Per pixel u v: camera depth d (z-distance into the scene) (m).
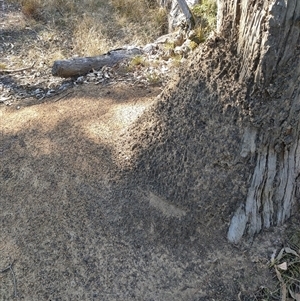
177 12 5.04
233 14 1.78
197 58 2.07
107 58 3.88
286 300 1.91
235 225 2.06
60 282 2.04
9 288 2.04
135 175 2.34
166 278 2.02
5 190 2.50
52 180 2.48
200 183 2.10
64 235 2.21
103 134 2.69
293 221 2.16
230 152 1.98
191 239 2.11
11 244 2.21
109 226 2.22
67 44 4.98
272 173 1.98
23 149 2.75
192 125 2.11
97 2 5.81
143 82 3.45
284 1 1.54
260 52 1.68
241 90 1.84
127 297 1.98
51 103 3.30
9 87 3.78
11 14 5.48
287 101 1.77
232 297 1.94
